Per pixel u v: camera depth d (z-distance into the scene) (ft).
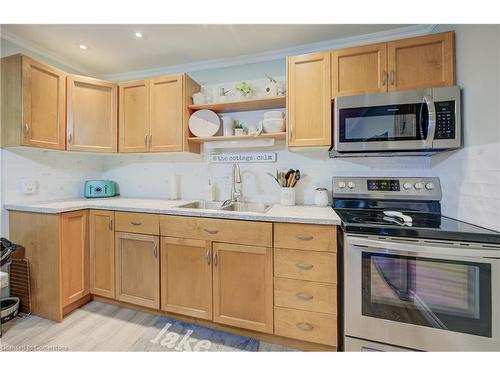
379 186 5.69
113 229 6.11
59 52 6.86
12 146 5.78
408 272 3.87
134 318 5.81
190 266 5.44
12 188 6.16
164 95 6.78
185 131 6.69
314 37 6.13
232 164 7.25
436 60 4.75
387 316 3.99
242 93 6.65
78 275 6.10
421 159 5.78
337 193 5.90
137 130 7.03
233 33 5.96
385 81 4.98
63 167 7.39
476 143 4.05
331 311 4.47
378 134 4.79
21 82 5.60
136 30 5.84
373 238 4.01
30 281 5.87
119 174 8.48
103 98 7.02
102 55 7.04
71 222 5.94
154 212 5.68
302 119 5.48
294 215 4.82
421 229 3.81
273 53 6.81
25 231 5.89
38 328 5.39
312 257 4.56
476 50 4.03
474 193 4.11
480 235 3.53
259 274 4.91
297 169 6.60
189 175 7.68
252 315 4.97
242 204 6.82
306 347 4.75
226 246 5.11
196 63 7.43
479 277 3.51
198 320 5.58
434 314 3.75
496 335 3.47
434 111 4.42
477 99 4.01
